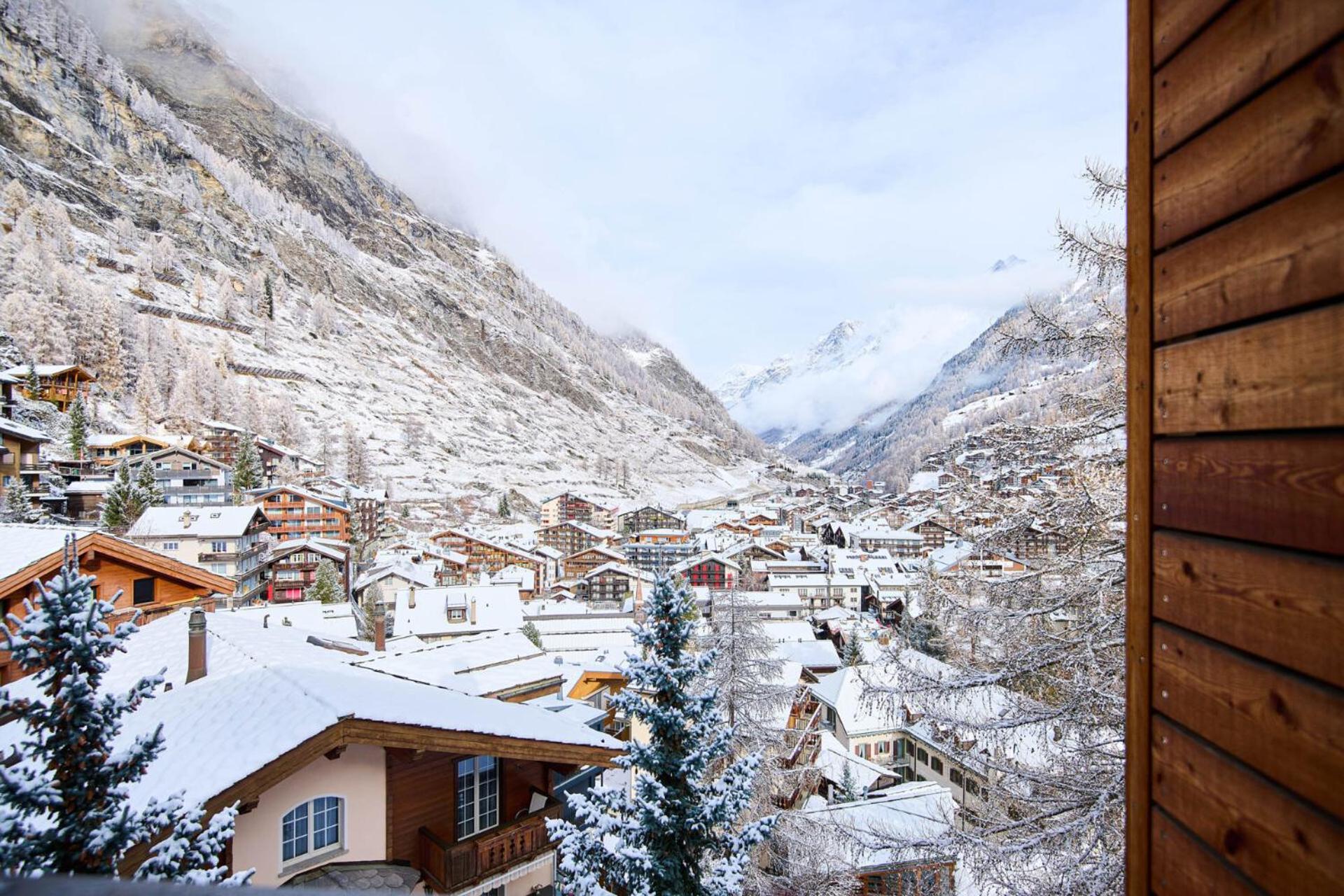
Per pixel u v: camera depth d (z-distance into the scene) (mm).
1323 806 1586
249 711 9227
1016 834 9133
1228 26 2072
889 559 80250
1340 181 1589
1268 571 1838
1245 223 1976
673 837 7828
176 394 96875
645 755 8062
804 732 26156
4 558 14602
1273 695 1797
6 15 163125
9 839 5062
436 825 10312
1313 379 1668
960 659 10547
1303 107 1738
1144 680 2498
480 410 167000
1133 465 2625
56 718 5625
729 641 17500
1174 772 2301
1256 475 1899
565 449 170250
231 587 18281
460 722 9859
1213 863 2047
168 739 8688
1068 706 8766
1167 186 2439
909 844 9648
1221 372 2086
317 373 141000
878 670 11312
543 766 11867
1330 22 1634
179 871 5766
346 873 9188
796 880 14094
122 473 52031
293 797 8930
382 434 131500
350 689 10289
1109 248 8664
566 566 86750
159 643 13023
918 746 32594
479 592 46125
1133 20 2697
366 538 85062
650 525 111062
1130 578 2629
